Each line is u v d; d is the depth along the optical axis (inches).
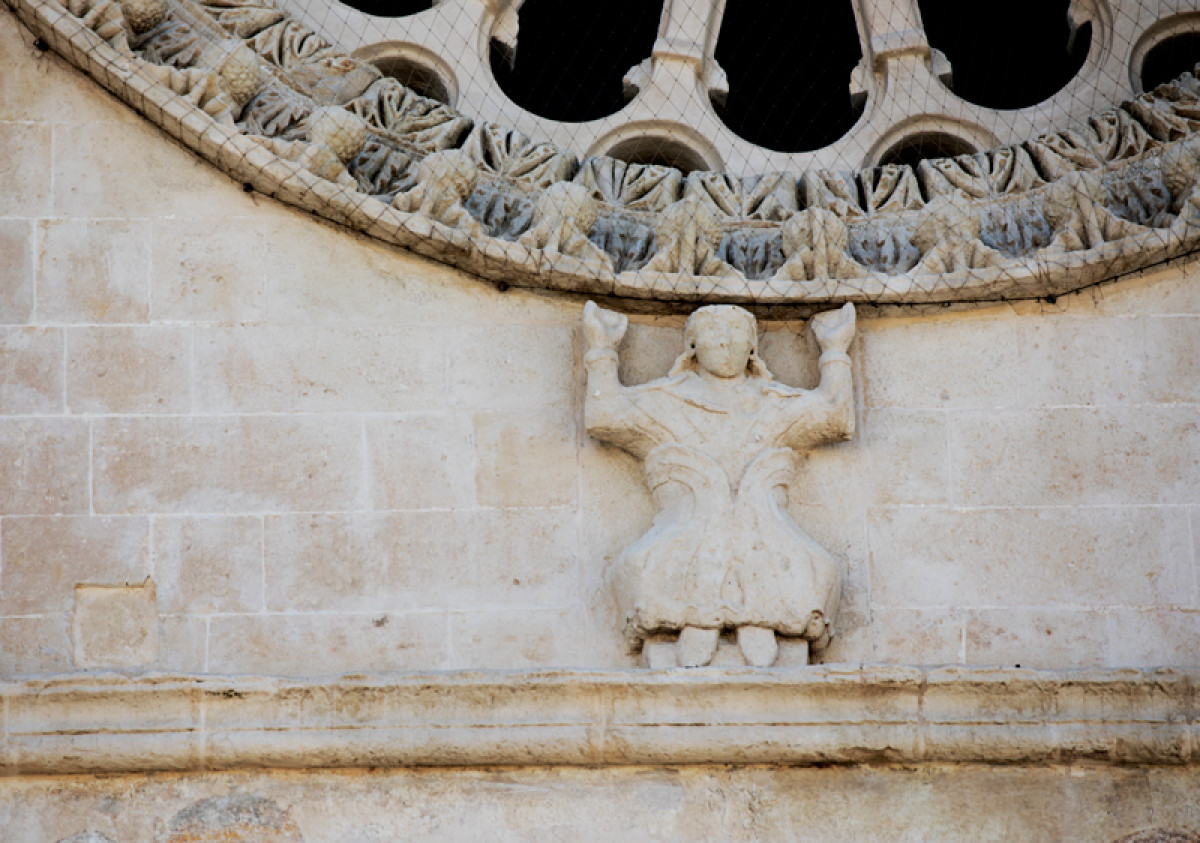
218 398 388.8
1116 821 362.9
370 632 376.8
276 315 395.2
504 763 363.3
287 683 362.3
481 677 362.3
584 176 415.5
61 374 387.5
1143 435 395.2
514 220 409.1
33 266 393.7
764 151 438.6
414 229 394.0
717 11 455.8
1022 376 399.5
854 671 362.0
